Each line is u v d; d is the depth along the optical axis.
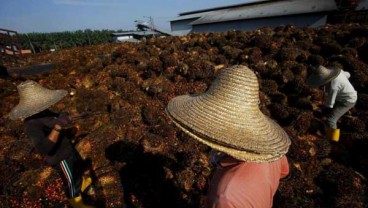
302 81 6.55
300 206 3.76
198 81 7.25
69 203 4.13
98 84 7.93
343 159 4.67
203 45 9.91
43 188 4.33
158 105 6.24
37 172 4.55
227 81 1.78
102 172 4.50
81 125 5.55
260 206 1.61
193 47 9.99
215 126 1.73
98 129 5.31
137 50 10.79
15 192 4.36
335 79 4.54
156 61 8.27
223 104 1.77
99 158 4.75
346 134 4.99
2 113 7.05
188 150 4.70
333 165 4.49
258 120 1.79
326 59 7.68
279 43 8.93
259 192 1.59
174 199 4.03
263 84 6.78
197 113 1.83
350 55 7.37
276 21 26.59
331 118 4.85
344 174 4.20
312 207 3.75
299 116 5.36
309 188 4.05
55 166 3.60
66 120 3.50
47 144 3.27
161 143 4.84
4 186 4.52
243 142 1.65
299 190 4.04
